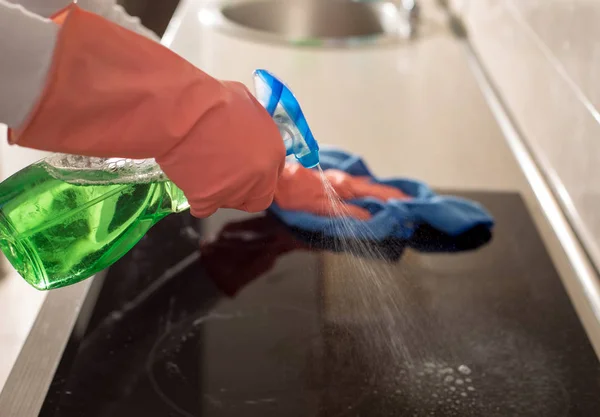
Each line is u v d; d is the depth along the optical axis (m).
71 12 0.41
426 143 1.01
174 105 0.44
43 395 0.57
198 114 0.45
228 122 0.46
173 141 0.45
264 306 0.67
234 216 0.80
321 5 1.62
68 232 0.56
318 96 1.13
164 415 0.56
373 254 0.67
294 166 0.75
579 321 0.67
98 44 0.42
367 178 0.84
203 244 0.76
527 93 1.01
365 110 1.10
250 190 0.49
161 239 0.77
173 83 0.44
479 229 0.80
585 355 0.63
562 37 0.86
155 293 0.69
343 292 0.63
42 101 0.40
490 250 0.77
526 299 0.70
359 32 1.62
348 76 1.22
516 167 0.95
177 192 0.58
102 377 0.59
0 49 0.39
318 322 0.64
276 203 0.76
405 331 0.63
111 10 0.69
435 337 0.63
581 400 0.58
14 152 0.81
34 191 0.54
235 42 1.31
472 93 1.18
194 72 0.46
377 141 1.00
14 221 0.54
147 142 0.44
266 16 1.63
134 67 0.43
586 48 0.78
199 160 0.46
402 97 1.15
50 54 0.40
